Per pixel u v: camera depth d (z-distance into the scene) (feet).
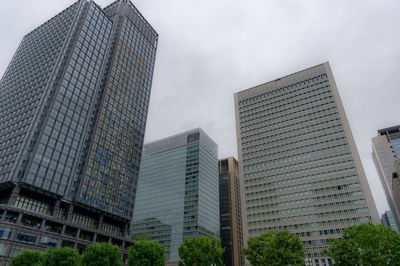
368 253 155.33
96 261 173.37
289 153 414.62
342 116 401.90
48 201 285.02
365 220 325.42
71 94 336.08
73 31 378.94
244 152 453.17
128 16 497.46
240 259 607.78
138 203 602.03
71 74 343.87
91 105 359.87
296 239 183.21
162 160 629.51
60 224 278.67
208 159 611.47
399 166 489.67
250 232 386.93
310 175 383.86
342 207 344.90
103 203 331.77
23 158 272.92
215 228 551.59
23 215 251.19
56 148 299.58
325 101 426.51
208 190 571.28
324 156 387.34
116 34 453.58
